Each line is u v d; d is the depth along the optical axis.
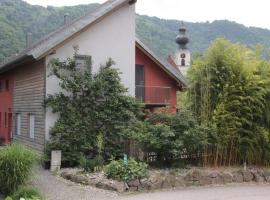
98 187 14.16
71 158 18.61
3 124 28.14
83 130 18.88
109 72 19.59
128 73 21.27
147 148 16.84
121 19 21.16
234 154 17.83
